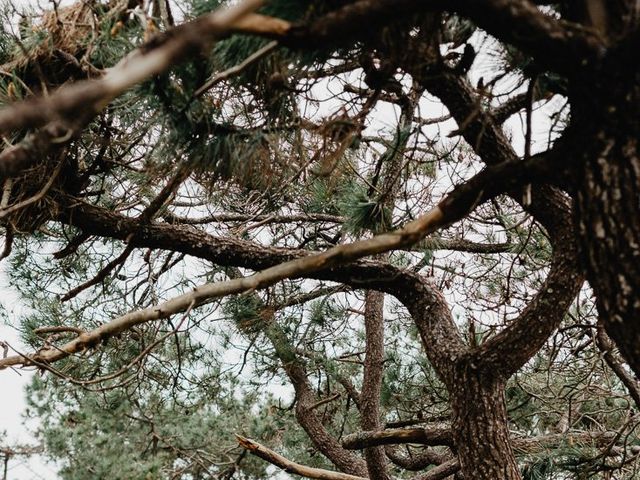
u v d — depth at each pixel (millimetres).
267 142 2561
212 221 4637
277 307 5797
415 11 1488
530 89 1974
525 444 5180
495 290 5418
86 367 5543
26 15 2762
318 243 5734
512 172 1857
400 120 2969
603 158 1620
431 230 1933
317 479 4578
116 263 3465
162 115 2357
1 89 2607
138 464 6055
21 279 5324
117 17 2402
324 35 1437
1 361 2434
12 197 3070
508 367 2959
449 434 3805
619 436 4621
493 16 1527
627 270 1611
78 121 1511
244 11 1156
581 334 4801
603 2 1604
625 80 1558
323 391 7320
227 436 7117
